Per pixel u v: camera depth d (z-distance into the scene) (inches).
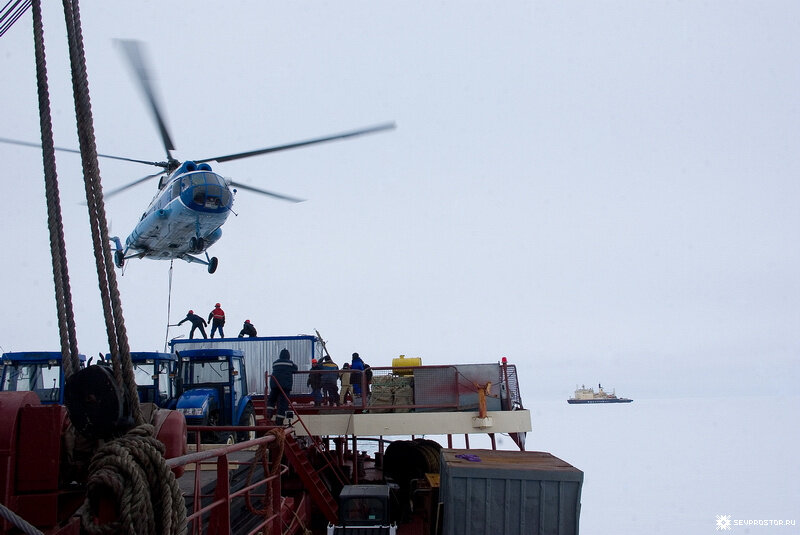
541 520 389.1
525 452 462.6
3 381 544.7
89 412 156.0
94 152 160.2
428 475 539.8
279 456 315.6
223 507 247.8
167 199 920.3
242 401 644.1
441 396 588.1
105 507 140.5
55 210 174.4
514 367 597.0
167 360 614.2
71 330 178.2
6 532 153.6
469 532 390.0
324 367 694.5
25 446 163.2
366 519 458.0
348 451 733.3
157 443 149.2
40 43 168.9
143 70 732.7
